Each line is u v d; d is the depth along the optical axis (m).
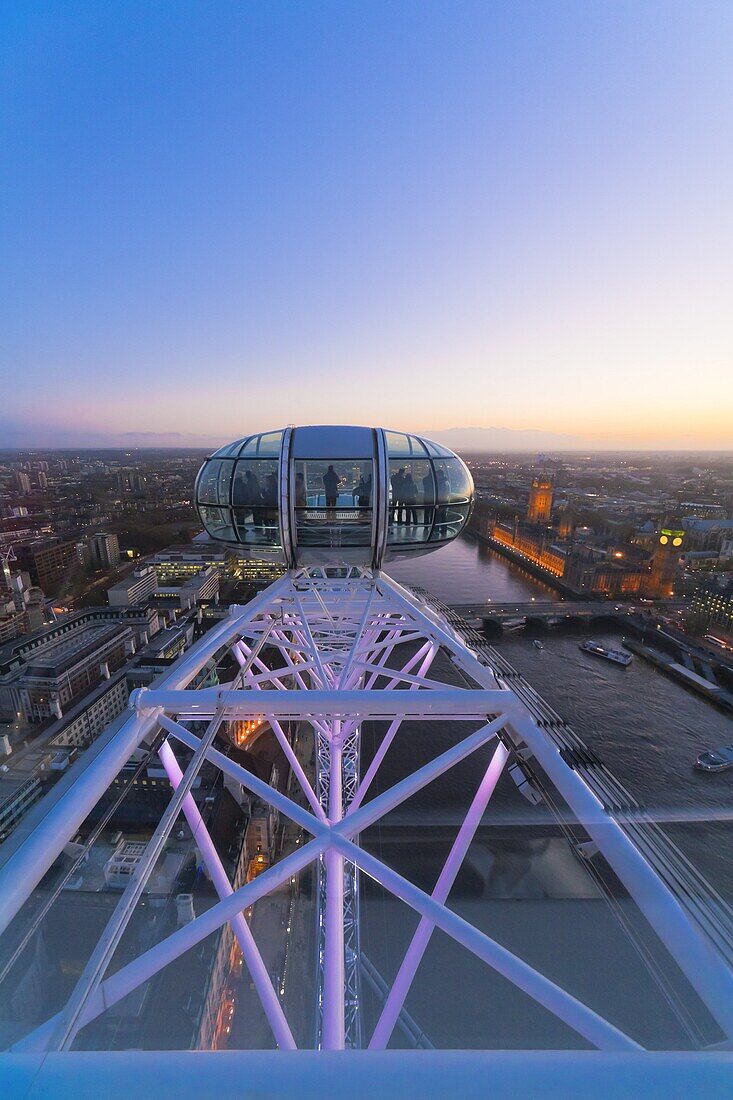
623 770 71.38
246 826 46.28
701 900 6.80
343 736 21.45
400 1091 2.40
